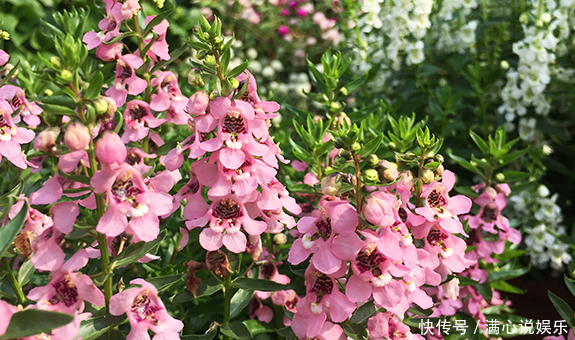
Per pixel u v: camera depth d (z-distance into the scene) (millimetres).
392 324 271
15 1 694
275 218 286
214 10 887
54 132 241
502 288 387
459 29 546
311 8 903
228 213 272
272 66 840
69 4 751
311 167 348
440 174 274
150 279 272
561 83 484
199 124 266
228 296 293
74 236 257
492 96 546
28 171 379
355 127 277
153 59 318
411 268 251
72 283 240
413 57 525
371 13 530
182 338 280
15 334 216
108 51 304
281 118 626
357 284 247
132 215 239
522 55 478
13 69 294
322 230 253
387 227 243
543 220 453
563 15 483
